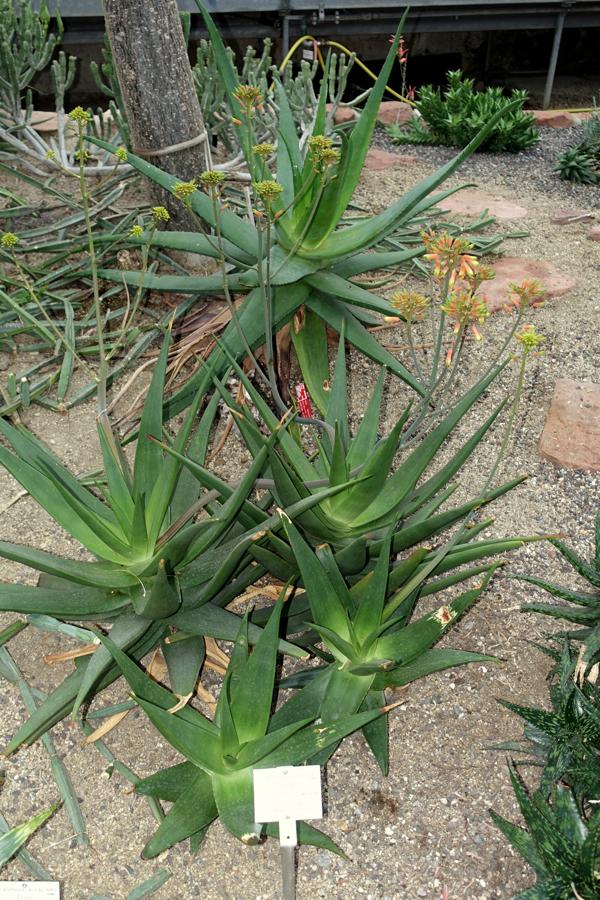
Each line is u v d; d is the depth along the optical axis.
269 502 2.47
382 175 5.31
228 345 2.90
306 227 2.63
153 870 1.96
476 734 2.22
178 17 3.31
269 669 1.85
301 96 4.58
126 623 2.09
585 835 1.83
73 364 3.39
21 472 2.09
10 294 3.63
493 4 7.70
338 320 3.08
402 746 2.20
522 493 2.95
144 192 4.48
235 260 3.02
